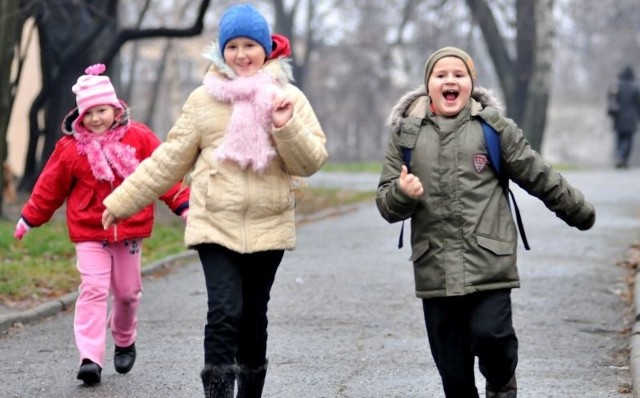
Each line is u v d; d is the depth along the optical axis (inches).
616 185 2020.2
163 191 568.4
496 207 531.2
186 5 3956.7
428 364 706.2
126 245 674.8
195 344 770.8
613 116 2824.8
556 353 739.4
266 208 550.6
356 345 759.7
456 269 526.3
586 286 971.9
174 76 4471.0
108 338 794.2
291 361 714.2
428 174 532.1
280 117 530.6
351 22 5467.5
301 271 1069.1
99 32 1836.9
